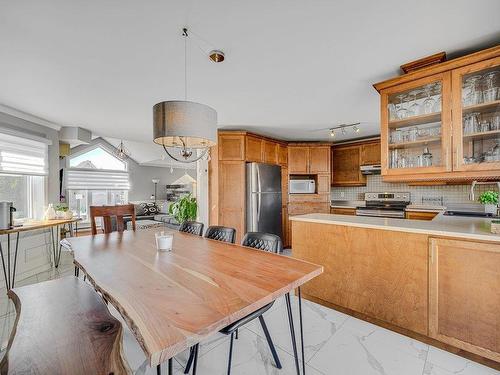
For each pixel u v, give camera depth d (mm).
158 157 7789
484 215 3021
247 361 1625
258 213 4160
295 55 1913
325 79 2338
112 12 1428
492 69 1773
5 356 760
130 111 3234
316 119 3650
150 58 1945
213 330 782
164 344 683
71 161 6828
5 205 2520
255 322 2109
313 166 4965
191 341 723
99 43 1742
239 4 1370
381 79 2332
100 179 7336
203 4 1369
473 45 1773
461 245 1632
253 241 1882
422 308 1803
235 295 1002
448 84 1900
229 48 1814
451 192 4152
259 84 2436
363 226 2094
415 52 1872
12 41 1712
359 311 2135
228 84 2438
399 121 2236
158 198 8945
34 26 1551
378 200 4875
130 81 2357
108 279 1182
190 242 1977
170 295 1002
